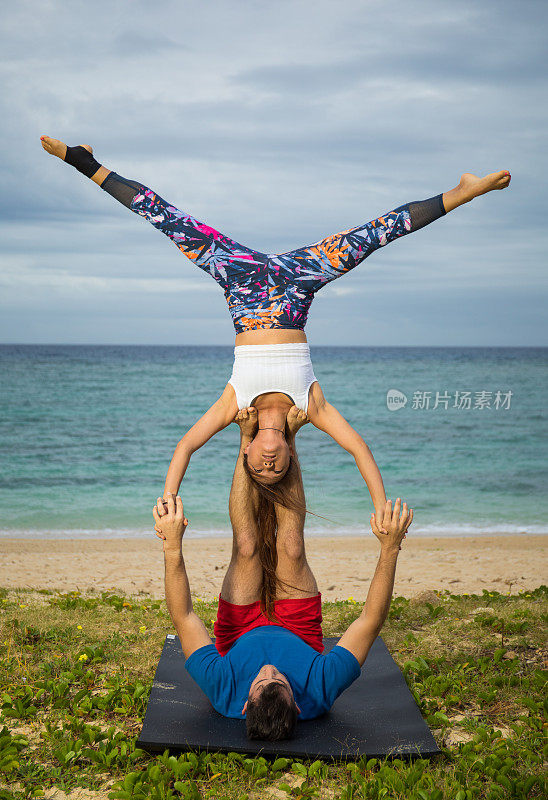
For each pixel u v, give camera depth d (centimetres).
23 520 1388
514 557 1008
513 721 385
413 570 910
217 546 1112
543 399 3888
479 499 1678
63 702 397
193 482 1845
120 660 471
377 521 350
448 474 2022
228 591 414
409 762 341
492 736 364
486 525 1382
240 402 400
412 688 423
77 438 2575
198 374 4925
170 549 359
